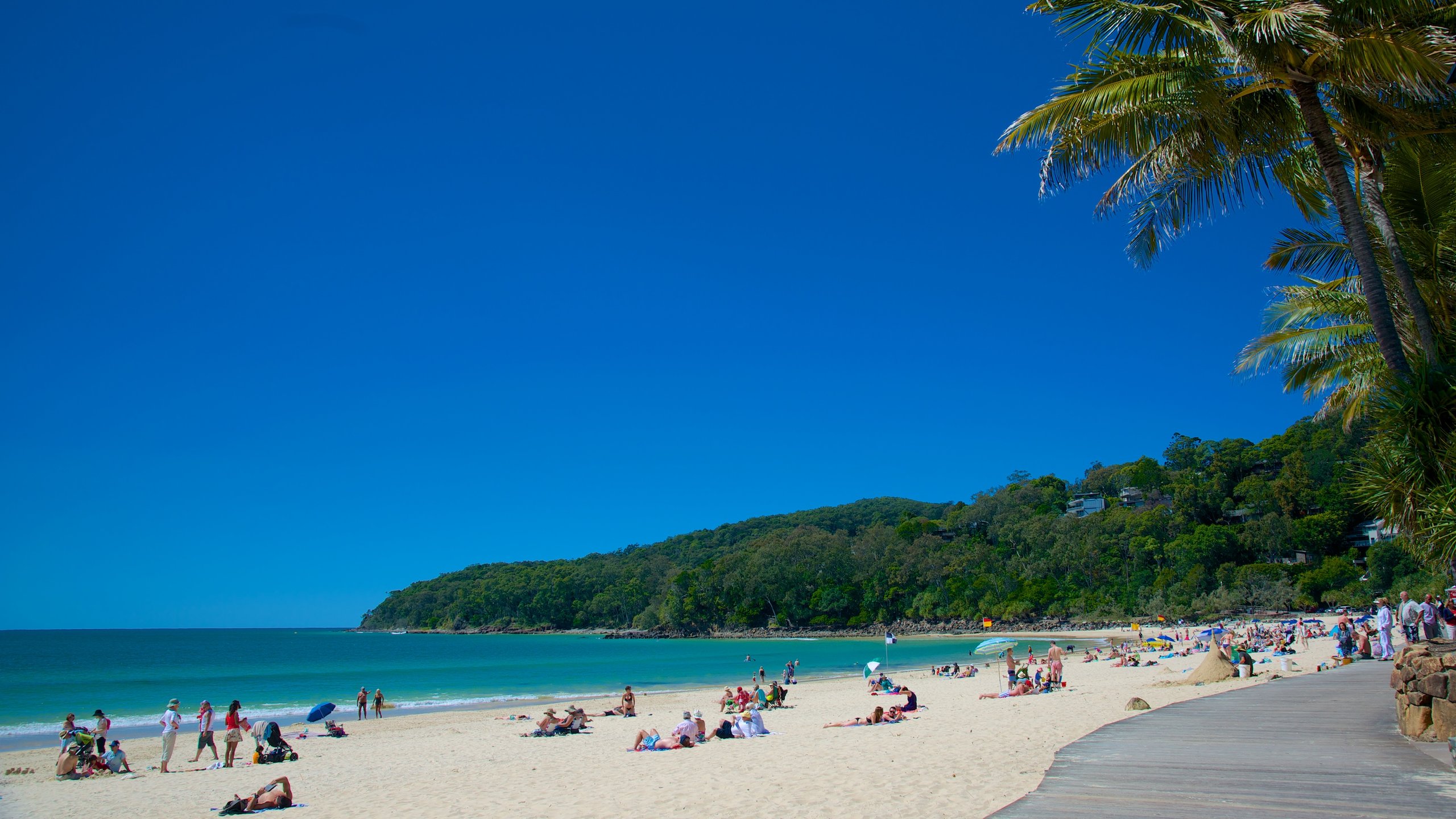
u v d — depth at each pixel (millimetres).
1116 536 99625
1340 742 9742
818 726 20719
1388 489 10430
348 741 24016
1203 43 11109
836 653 83312
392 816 11141
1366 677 18141
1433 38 9695
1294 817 6410
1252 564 83438
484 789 13031
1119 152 11922
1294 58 10664
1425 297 12961
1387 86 10852
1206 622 77500
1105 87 11195
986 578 108938
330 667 72750
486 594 196500
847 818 8266
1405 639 19234
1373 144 12117
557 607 181000
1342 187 11062
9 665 79375
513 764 16469
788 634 125188
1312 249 14984
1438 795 6961
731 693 27750
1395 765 8258
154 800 14633
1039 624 96562
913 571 119562
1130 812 6793
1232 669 21688
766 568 130375
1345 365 15891
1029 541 109875
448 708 36125
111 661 85375
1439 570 10258
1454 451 9594
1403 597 19375
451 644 136375
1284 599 76062
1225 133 11742
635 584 161375
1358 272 14688
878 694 33188
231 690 47719
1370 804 6738
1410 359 11398
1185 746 9953
